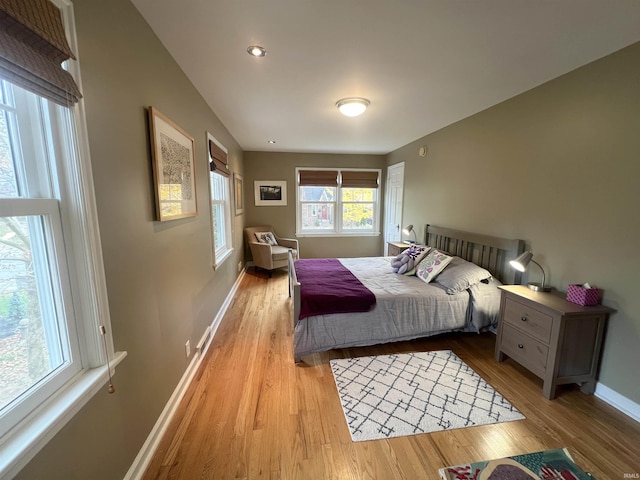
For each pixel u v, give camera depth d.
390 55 1.84
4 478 0.68
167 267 1.72
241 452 1.45
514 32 1.58
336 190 5.78
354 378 2.08
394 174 5.25
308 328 2.30
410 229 4.14
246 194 5.51
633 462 1.40
